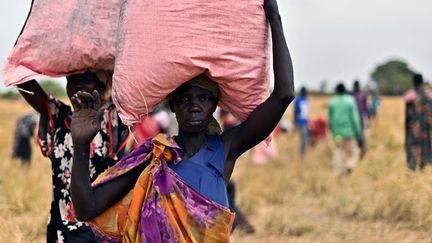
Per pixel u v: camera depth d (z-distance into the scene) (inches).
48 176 352.5
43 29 134.6
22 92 146.6
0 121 1067.3
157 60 107.4
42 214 253.4
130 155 112.3
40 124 150.5
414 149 373.7
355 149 460.1
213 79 110.0
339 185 408.5
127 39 109.4
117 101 112.5
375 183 358.9
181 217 105.4
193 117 109.3
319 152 554.9
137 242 108.4
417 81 376.5
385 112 1047.0
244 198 364.2
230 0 108.7
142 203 108.3
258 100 115.7
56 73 138.0
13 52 135.7
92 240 146.2
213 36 108.1
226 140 115.0
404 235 281.9
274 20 113.0
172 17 107.1
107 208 112.1
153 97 110.6
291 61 113.2
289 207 357.7
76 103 105.6
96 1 134.8
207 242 105.7
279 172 472.7
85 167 106.5
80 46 133.7
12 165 394.9
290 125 778.2
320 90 3046.3
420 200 307.6
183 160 110.3
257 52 112.4
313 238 285.6
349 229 297.3
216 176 109.8
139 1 108.8
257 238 283.1
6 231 203.0
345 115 457.4
